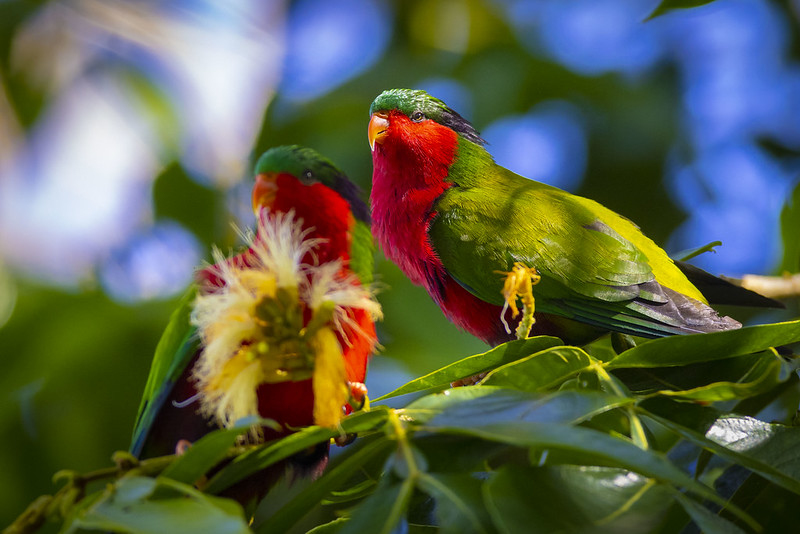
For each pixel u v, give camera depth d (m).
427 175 8.88
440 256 8.52
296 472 6.88
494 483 4.11
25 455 11.16
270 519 4.69
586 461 4.80
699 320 7.63
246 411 4.79
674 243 13.02
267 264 4.96
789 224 9.88
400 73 13.98
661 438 6.69
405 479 4.25
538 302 8.15
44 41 15.70
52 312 11.66
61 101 16.61
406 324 11.49
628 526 4.10
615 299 7.94
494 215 8.47
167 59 16.14
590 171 13.18
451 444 5.12
